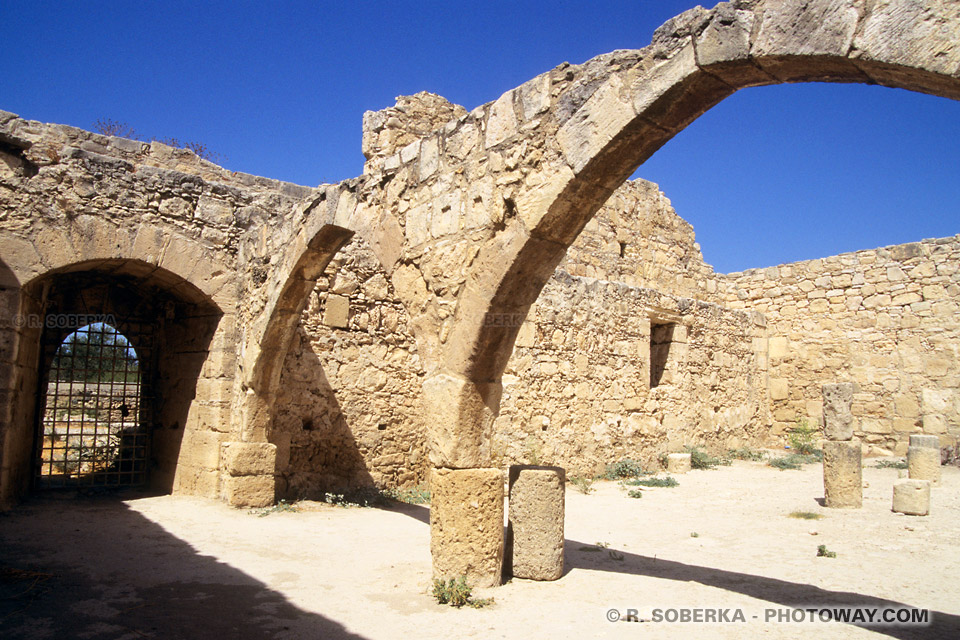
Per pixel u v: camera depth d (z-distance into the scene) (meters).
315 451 10.23
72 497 10.09
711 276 19.22
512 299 5.46
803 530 8.16
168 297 11.38
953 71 3.10
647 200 17.12
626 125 4.50
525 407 11.69
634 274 16.44
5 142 8.65
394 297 11.35
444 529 5.53
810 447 17.25
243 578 5.87
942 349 15.80
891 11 3.34
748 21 3.91
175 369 11.27
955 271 15.77
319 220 7.84
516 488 5.97
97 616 4.82
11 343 8.48
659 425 14.64
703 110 4.49
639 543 7.43
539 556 5.79
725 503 10.19
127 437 11.79
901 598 5.42
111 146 10.18
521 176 5.22
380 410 10.97
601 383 13.26
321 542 7.30
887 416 16.50
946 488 11.66
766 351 18.80
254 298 9.61
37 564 6.15
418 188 6.40
